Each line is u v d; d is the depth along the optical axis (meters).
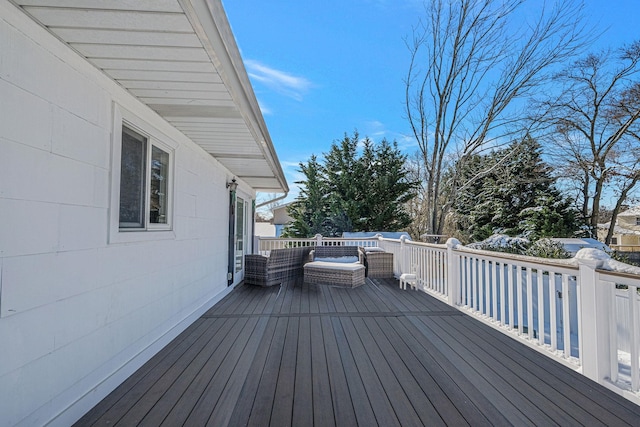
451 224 18.39
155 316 3.13
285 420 2.02
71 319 2.03
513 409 2.16
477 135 13.59
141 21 1.68
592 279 2.58
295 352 3.10
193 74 2.29
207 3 1.69
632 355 2.27
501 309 3.73
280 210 23.45
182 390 2.38
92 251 2.23
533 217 14.69
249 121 3.30
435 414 2.09
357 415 2.08
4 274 1.58
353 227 16.95
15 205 1.64
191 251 4.09
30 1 1.52
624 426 1.97
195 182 4.24
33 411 1.73
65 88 1.97
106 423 1.98
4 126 1.58
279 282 6.82
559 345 3.79
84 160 2.15
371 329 3.82
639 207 17.47
